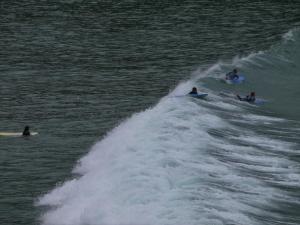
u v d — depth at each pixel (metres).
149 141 188.88
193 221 137.12
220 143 199.25
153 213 141.25
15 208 163.00
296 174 178.75
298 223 147.62
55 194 170.38
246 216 145.62
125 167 168.25
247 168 180.00
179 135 196.88
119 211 144.62
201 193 153.50
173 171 165.75
